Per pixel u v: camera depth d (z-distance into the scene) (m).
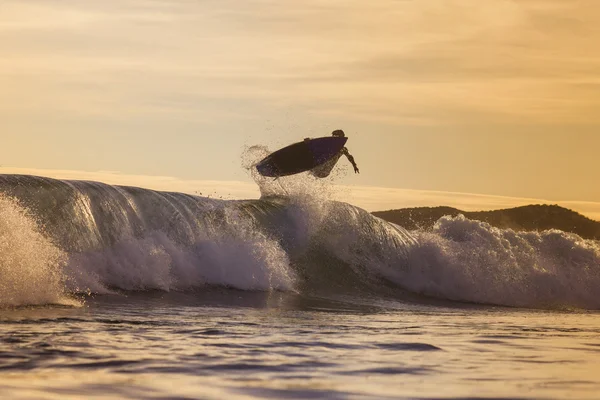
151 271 50.72
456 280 71.81
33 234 42.69
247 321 40.00
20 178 49.94
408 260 71.69
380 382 22.64
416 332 38.34
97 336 30.41
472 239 76.62
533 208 109.06
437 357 28.16
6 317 34.75
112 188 54.16
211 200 60.78
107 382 21.17
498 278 73.62
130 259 50.41
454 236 77.25
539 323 50.41
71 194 50.59
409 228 99.62
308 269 64.50
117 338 30.20
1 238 40.09
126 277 49.44
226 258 56.03
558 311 70.94
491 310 66.00
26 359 24.23
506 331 41.44
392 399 20.33
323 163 70.44
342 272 66.50
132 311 41.25
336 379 22.98
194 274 53.84
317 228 67.94
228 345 29.66
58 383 20.69
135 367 23.75
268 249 58.78
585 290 76.75
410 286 69.69
